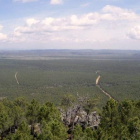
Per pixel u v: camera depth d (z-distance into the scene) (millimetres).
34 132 52188
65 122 58312
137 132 36875
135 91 163000
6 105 65812
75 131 42750
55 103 124250
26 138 39781
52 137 38000
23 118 55062
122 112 47250
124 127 40094
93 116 61438
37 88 187125
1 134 54000
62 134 40844
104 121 46875
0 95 156000
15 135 40094
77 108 57031
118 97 141625
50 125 41781
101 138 37812
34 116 51938
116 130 40500
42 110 50156
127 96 144375
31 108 51812
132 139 35781
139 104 51094
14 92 166750
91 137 38844
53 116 50469
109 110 47781
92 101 58438
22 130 43500
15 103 63250
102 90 176875
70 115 61344
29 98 142625
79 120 59719
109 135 39156
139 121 40094
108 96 149125
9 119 51969
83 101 57219
